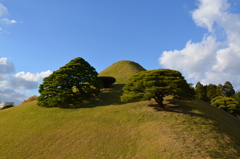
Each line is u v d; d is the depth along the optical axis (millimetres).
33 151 11625
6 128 16062
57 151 11414
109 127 14344
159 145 10836
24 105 23984
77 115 17516
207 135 12180
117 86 28859
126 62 49969
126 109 18250
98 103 21172
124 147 11344
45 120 16922
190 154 9547
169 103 19969
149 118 15375
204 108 21188
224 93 59969
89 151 11109
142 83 16797
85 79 22281
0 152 11727
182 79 17453
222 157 9508
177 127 13109
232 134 14203
